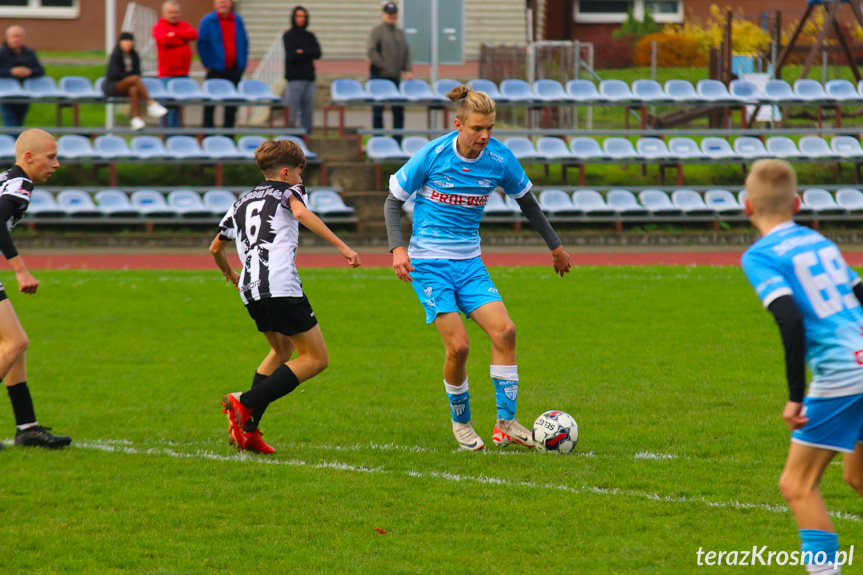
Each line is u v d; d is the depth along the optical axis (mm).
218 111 75188
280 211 17516
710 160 64500
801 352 10578
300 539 13547
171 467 17078
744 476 16297
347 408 22234
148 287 41500
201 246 55562
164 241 55094
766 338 30469
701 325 32875
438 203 18172
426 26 93000
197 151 60781
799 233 11281
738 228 61188
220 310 36469
